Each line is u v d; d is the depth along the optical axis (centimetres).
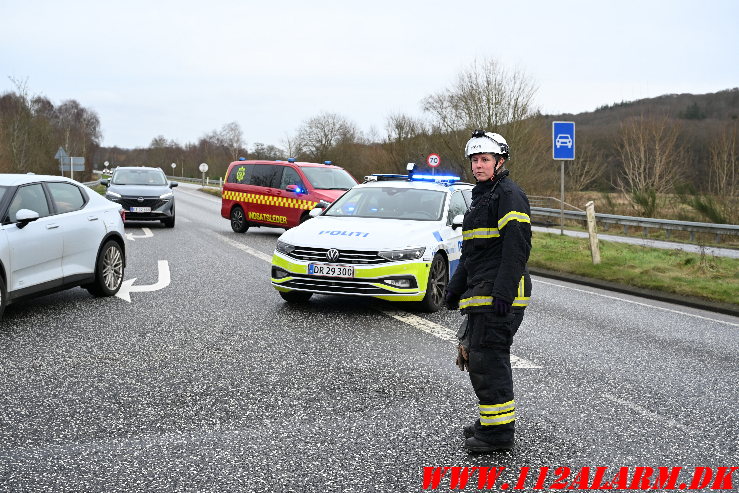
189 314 792
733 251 1831
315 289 796
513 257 398
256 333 706
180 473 377
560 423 473
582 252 1595
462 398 515
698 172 2545
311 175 1780
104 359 599
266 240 1694
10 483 361
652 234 2384
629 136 3262
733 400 536
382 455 408
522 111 3744
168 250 1424
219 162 8100
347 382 548
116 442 418
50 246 781
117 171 2134
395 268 782
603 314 899
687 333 791
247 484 365
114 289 912
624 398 533
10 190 761
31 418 456
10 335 677
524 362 634
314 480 371
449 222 914
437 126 4225
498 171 416
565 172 3669
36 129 4881
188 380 545
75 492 353
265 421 459
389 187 970
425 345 673
